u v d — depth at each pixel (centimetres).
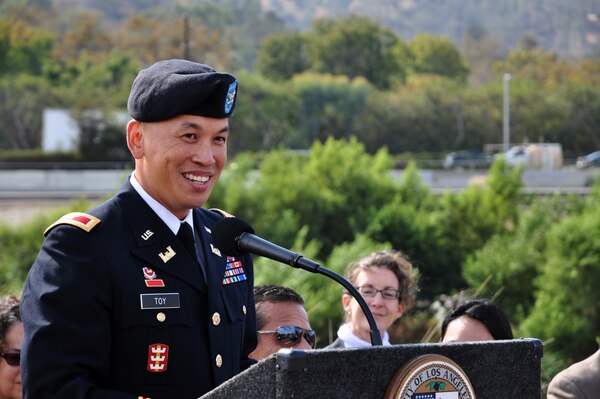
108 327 358
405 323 1670
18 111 8256
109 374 359
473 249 2569
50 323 349
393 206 2456
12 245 2284
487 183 2767
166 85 365
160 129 368
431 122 9194
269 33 15388
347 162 2822
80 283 354
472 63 14000
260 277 1379
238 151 8456
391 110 9131
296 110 8706
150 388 358
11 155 7244
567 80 10794
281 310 516
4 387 534
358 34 10950
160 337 362
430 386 290
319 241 2614
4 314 536
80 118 7362
